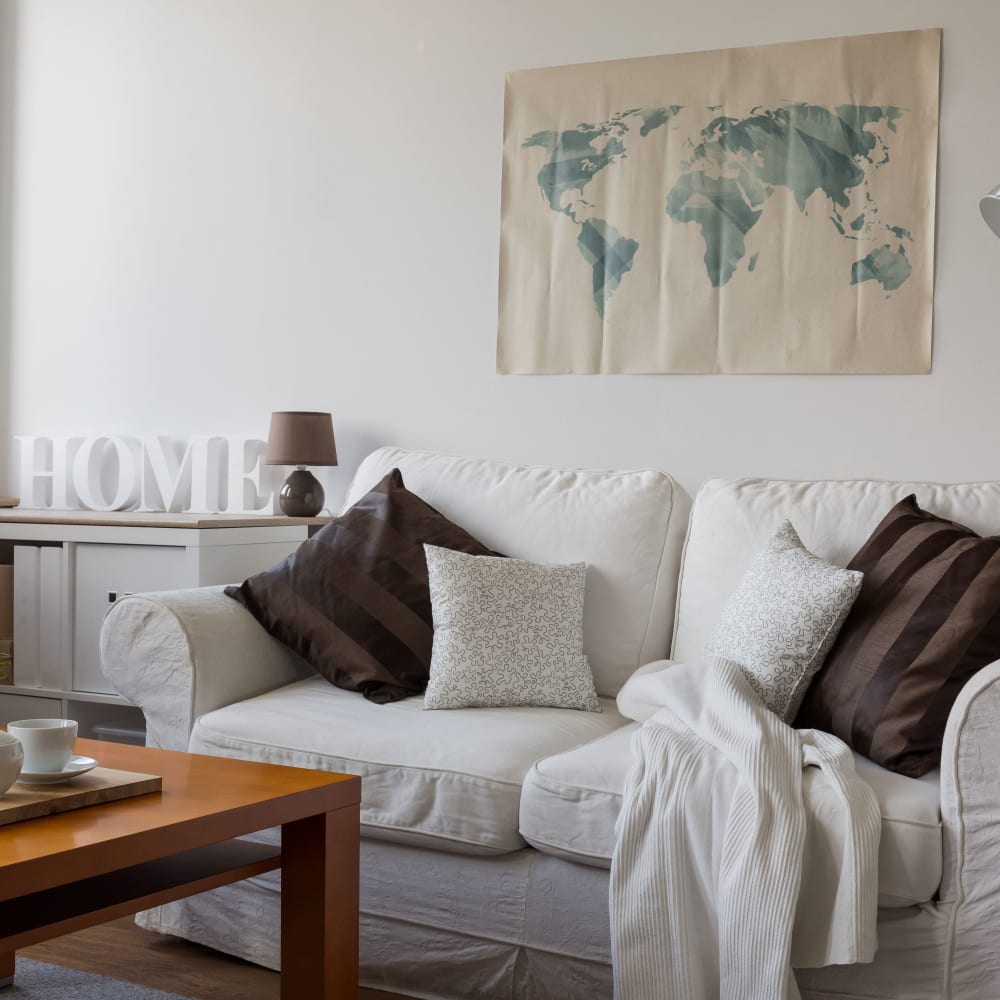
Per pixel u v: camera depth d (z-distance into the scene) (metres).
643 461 3.24
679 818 1.79
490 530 2.71
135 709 3.50
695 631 2.45
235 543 3.23
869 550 2.20
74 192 4.02
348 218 3.61
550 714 2.33
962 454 2.92
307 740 2.17
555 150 3.32
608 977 1.90
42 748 1.58
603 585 2.57
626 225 3.24
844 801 1.70
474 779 2.00
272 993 2.10
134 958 2.25
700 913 1.77
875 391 3.00
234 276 3.77
